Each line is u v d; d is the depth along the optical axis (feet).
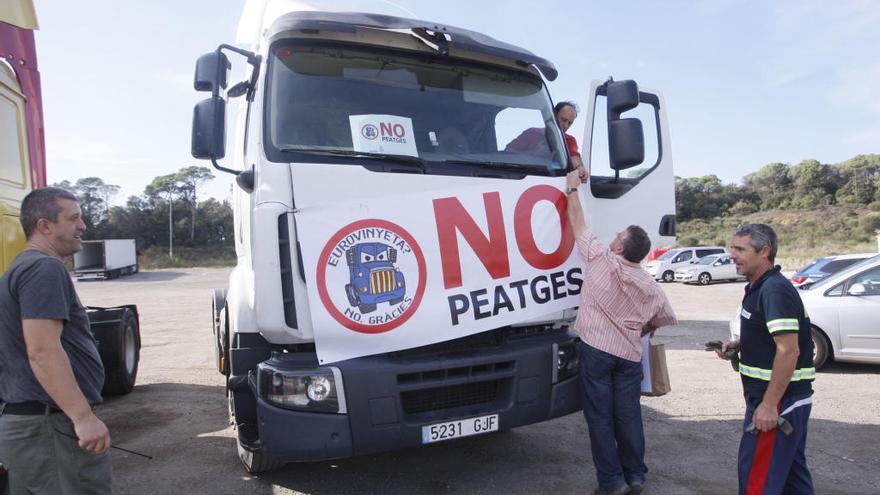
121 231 232.32
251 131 12.57
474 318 12.19
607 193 14.46
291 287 11.06
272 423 10.96
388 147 12.28
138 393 23.98
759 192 291.58
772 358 10.19
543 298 13.01
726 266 87.81
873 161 289.33
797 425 9.93
